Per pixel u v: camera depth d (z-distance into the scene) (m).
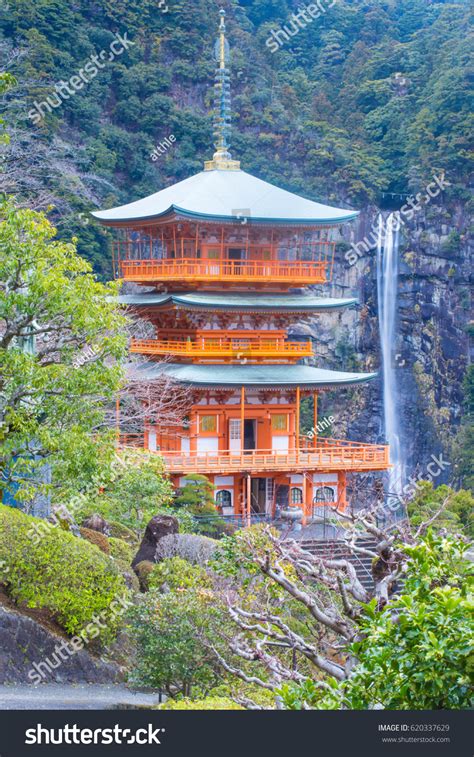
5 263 31.66
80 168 106.06
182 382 59.16
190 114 122.44
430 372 126.88
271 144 128.12
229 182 67.25
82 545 33.41
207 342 63.22
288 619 30.92
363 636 19.52
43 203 77.31
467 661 15.25
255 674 26.69
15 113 90.38
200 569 34.22
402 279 129.00
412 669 15.55
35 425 31.73
